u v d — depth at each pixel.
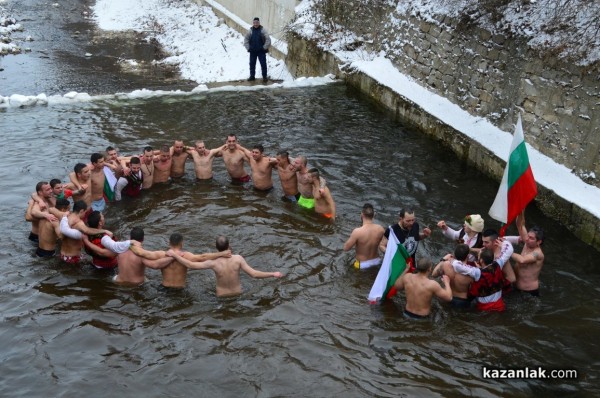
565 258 10.46
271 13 23.28
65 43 26.64
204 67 23.41
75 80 21.89
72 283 9.48
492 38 14.12
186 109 16.67
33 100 16.30
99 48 26.14
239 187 12.81
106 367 7.78
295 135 15.20
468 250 8.98
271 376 7.71
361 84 17.98
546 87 12.52
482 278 8.95
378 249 10.16
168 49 26.11
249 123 15.86
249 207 11.99
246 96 17.75
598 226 10.48
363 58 18.88
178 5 31.31
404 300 9.37
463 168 13.71
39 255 10.11
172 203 12.02
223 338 8.38
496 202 10.13
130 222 11.26
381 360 8.05
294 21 21.50
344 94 18.06
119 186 11.88
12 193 11.88
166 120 15.87
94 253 9.70
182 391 7.43
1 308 8.80
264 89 18.33
